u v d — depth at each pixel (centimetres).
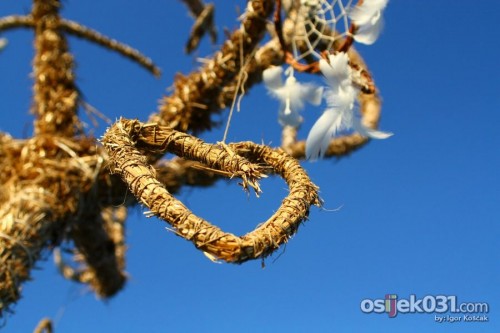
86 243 180
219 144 90
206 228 77
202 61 156
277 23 124
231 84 156
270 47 149
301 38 129
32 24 167
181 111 156
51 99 160
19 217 142
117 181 153
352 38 118
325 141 105
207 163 90
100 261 183
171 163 161
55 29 167
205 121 159
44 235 146
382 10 115
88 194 152
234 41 150
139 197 82
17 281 138
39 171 149
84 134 160
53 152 154
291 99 116
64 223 151
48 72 162
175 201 80
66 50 166
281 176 92
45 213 145
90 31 176
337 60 107
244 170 85
